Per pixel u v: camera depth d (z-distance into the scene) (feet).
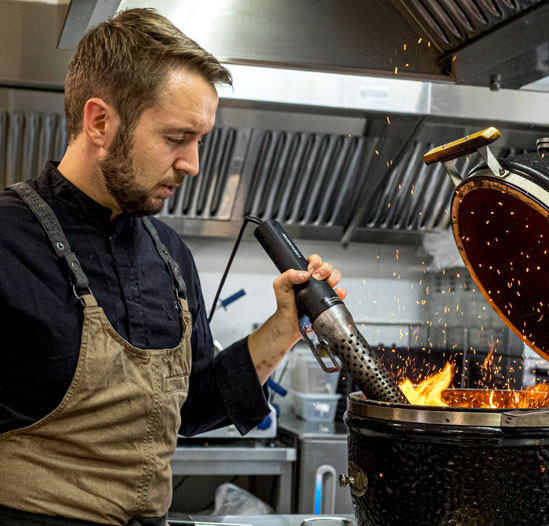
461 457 3.34
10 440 3.56
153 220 4.42
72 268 3.65
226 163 9.20
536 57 5.89
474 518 3.35
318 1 6.70
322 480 8.48
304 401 9.72
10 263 3.56
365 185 9.45
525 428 3.34
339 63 6.73
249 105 8.05
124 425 3.70
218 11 6.47
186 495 10.01
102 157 3.58
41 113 8.30
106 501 3.63
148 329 3.92
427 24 6.42
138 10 3.69
